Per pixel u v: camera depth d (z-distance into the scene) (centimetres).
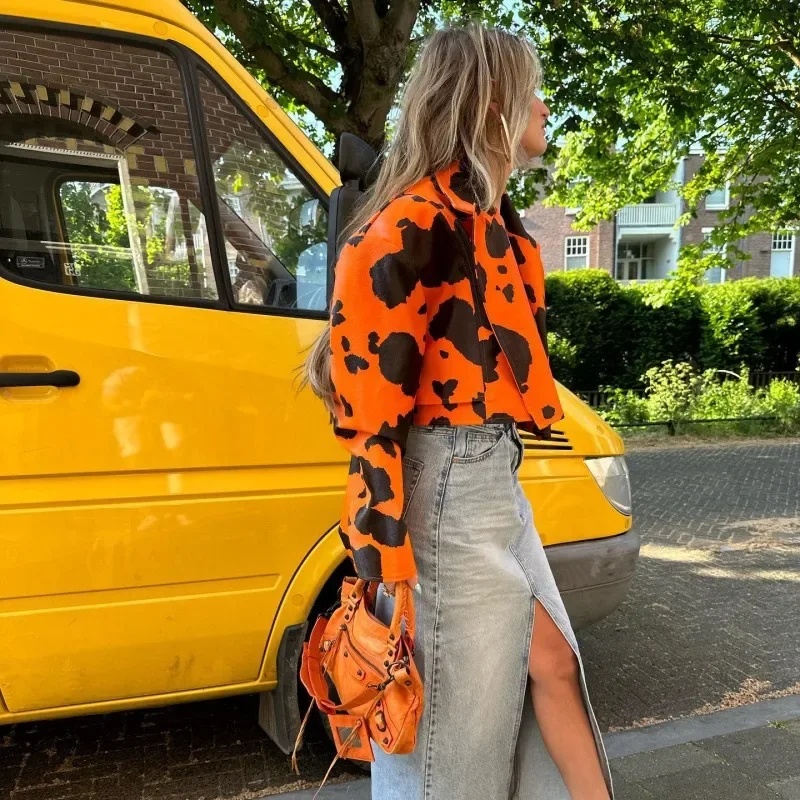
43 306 187
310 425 210
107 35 202
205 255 207
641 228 2717
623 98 931
